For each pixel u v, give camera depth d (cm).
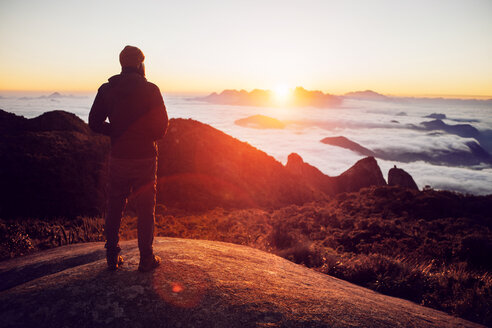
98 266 249
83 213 1777
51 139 2636
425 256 811
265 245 888
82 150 2658
